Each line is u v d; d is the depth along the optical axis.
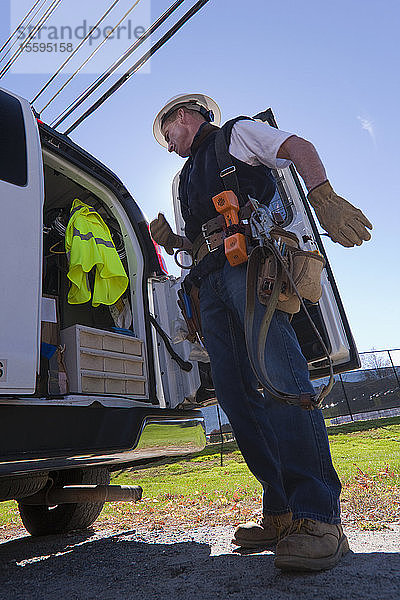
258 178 1.90
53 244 3.38
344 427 11.37
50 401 1.93
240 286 1.76
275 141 1.75
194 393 2.93
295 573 1.41
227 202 1.76
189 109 2.16
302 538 1.39
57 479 2.74
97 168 3.00
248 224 1.75
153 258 3.05
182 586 1.49
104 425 2.03
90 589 1.63
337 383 14.43
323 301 2.64
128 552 2.23
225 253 1.73
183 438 2.38
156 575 1.70
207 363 2.89
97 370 2.57
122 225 3.05
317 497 1.45
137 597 1.44
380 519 2.31
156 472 7.32
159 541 2.43
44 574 1.97
